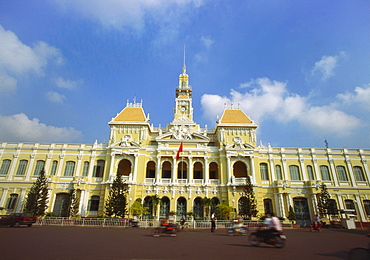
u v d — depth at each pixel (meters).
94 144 58.31
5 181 54.19
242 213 46.72
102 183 53.38
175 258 14.08
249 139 58.62
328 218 50.25
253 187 52.59
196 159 56.75
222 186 53.50
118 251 15.92
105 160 56.56
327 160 58.03
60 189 53.94
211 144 64.31
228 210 46.25
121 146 55.66
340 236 28.39
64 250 15.85
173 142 58.03
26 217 34.81
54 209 52.72
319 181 54.59
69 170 56.47
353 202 54.47
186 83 77.19
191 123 64.12
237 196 51.84
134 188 52.16
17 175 55.00
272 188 55.00
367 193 54.88
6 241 19.11
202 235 27.55
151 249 16.97
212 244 19.98
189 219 48.72
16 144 57.91
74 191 50.94
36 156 57.12
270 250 17.25
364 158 58.06
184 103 70.94
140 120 60.81
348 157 58.19
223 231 33.34
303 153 58.59
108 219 39.22
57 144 58.56
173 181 53.91
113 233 27.83
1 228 31.27
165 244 19.56
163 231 26.36
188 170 55.41
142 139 57.88
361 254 12.18
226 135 58.94
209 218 49.69
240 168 59.34
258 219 49.25
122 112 62.88
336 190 55.03
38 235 23.80
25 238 21.22
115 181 47.75
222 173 54.78
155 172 55.44
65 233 26.39
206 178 54.69
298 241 23.02
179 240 22.39
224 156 56.22
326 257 14.80
